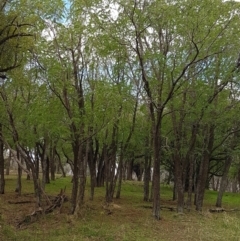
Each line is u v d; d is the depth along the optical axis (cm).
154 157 1590
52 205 1576
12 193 2208
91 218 1504
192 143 1756
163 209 1895
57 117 1427
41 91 1488
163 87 1595
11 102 1714
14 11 1237
